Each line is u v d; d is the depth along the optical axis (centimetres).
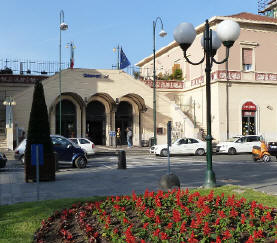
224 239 509
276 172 1514
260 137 2973
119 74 3544
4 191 1060
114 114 3531
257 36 3603
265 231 570
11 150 2730
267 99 3600
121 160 1669
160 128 3656
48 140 1276
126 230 544
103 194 977
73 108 3422
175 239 524
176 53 4219
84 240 540
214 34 1047
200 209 677
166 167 1734
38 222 656
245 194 905
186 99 3803
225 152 2872
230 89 3466
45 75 3584
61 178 1350
